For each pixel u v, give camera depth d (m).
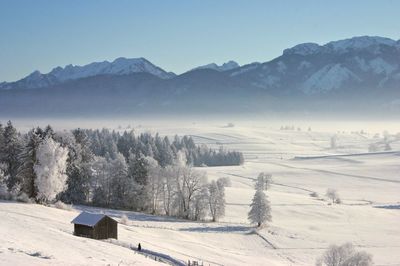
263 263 73.62
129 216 108.62
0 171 107.75
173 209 119.19
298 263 82.19
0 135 111.81
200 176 118.50
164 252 65.31
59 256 41.31
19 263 34.34
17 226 59.00
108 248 53.62
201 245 82.00
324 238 100.69
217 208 113.94
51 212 86.56
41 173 97.00
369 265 73.44
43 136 117.94
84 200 120.25
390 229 111.38
